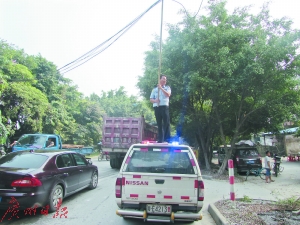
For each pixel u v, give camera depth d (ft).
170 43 42.50
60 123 77.10
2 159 22.54
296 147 92.84
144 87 48.55
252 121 50.29
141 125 49.26
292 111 43.65
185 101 48.08
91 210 21.91
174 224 19.16
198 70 39.47
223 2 41.63
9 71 60.34
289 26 40.04
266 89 40.93
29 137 42.11
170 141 24.08
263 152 104.58
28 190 18.85
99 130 119.44
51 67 82.79
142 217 15.81
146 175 16.35
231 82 37.40
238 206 22.11
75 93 110.22
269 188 34.42
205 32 38.70
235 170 54.44
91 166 30.45
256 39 39.24
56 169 22.38
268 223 17.58
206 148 53.47
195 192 16.05
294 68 38.81
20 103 56.85
